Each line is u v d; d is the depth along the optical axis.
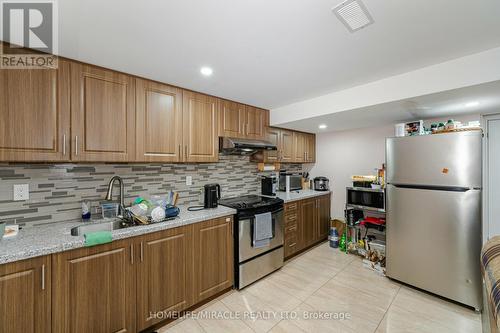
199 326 1.81
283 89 2.33
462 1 1.07
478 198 1.92
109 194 1.91
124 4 1.07
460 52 1.57
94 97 1.72
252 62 1.73
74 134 1.62
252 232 2.42
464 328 1.76
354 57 1.65
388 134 3.32
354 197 3.26
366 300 2.14
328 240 3.88
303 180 4.10
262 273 2.53
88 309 1.44
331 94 2.47
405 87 1.92
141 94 1.98
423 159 2.20
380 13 1.16
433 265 2.15
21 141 1.42
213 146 2.54
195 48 1.51
